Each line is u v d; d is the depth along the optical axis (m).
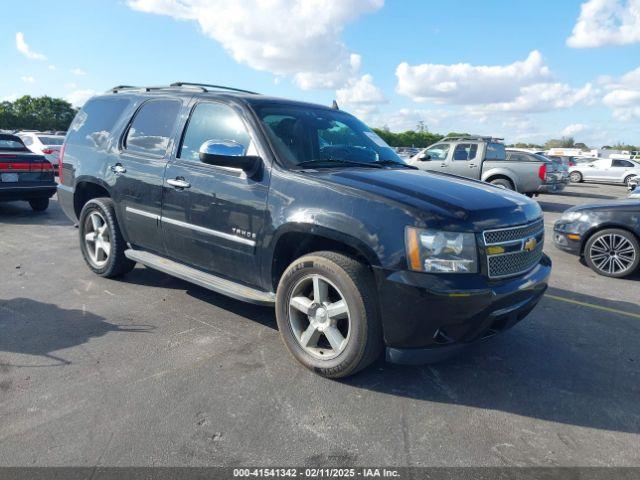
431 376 3.40
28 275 5.35
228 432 2.67
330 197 3.19
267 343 3.79
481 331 3.00
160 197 4.27
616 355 3.86
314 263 3.21
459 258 2.90
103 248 5.16
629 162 26.88
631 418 2.97
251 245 3.59
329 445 2.60
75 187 5.29
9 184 8.84
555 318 4.67
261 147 3.64
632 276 6.44
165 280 5.27
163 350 3.61
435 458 2.53
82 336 3.81
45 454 2.44
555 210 13.91
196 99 4.26
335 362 3.19
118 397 2.96
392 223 2.95
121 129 4.86
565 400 3.15
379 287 2.96
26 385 3.07
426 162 14.74
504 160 13.76
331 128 4.23
